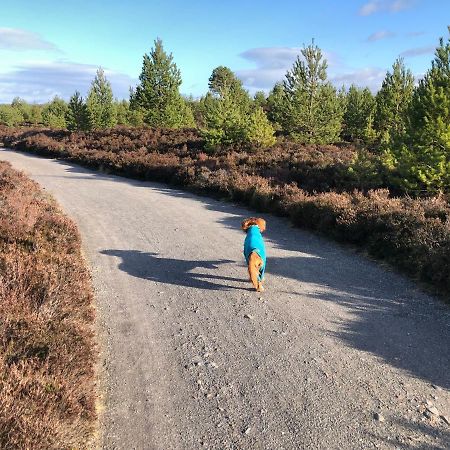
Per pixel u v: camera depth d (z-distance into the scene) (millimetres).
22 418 4035
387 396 5227
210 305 7840
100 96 46625
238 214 15500
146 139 34188
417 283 8633
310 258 10430
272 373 5734
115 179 24156
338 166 17547
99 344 6492
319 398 5203
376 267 9680
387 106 33656
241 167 21422
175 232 12820
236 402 5168
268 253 10812
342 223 11625
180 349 6367
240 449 4438
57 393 4609
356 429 4676
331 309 7633
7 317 5777
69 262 8703
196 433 4680
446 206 11594
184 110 44031
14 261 7852
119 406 5125
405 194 13641
